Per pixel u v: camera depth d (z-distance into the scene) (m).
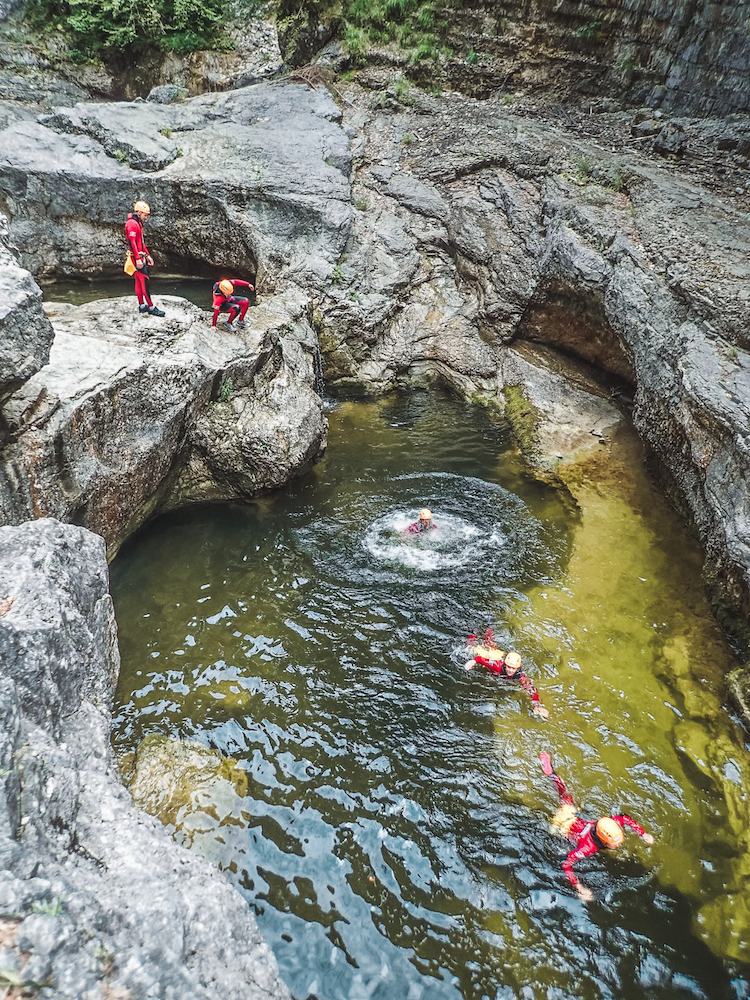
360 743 6.46
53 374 7.20
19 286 5.77
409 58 16.84
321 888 5.26
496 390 12.98
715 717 6.79
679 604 8.16
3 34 17.42
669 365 9.66
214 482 9.77
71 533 5.21
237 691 6.95
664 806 5.98
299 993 4.63
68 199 13.45
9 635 3.91
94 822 3.59
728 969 4.91
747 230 11.04
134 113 14.45
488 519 9.77
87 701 4.48
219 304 10.07
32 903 2.68
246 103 15.48
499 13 16.41
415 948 4.93
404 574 8.64
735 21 13.70
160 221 13.98
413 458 11.28
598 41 15.94
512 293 13.27
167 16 17.50
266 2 17.77
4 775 3.13
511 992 4.72
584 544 9.24
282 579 8.51
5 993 2.38
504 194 14.07
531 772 6.25
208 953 3.25
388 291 13.76
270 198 13.60
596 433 11.48
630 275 10.88
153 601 8.02
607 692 7.08
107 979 2.65
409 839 5.66
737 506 7.59
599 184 13.35
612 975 4.86
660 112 15.40
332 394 13.19
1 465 6.16
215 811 5.66
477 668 7.32
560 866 5.52
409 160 15.45
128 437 7.89
